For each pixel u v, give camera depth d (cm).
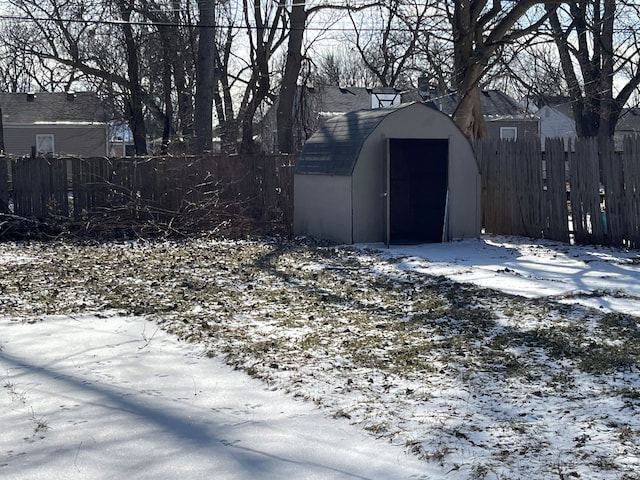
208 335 907
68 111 5356
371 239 1730
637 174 1510
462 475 517
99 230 1958
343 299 1109
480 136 2381
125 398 691
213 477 523
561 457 539
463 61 2353
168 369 780
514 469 521
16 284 1245
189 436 597
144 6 2950
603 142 1576
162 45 3195
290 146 2806
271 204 2066
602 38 3316
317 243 1753
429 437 580
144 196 2027
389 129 1706
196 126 2559
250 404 670
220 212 2023
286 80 2803
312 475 522
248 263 1465
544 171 1827
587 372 734
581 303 1055
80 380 745
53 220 1977
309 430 605
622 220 1553
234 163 2069
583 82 3506
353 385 709
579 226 1645
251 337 894
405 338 878
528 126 5350
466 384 705
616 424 596
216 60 3812
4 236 1902
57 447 579
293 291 1173
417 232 1930
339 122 1883
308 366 772
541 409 637
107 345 875
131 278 1305
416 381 718
